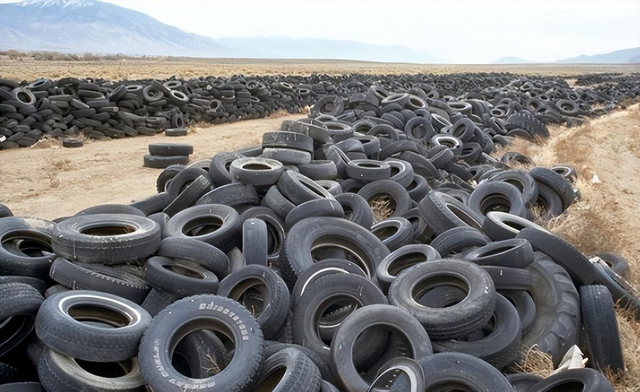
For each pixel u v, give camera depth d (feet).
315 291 22.52
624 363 24.13
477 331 23.41
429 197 34.04
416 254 27.35
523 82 201.26
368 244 29.01
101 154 70.44
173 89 103.76
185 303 19.61
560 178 44.70
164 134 90.17
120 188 53.83
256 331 19.04
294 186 33.45
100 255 23.44
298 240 27.58
